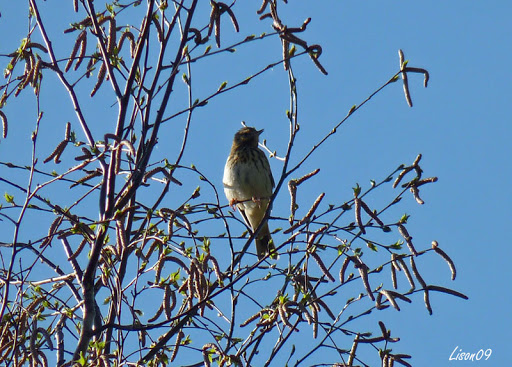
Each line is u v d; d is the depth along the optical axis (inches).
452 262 430.3
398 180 440.8
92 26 512.7
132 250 463.2
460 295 426.6
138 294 433.4
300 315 432.5
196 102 477.7
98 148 468.1
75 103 484.1
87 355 421.7
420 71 445.1
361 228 432.5
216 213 457.7
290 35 455.5
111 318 463.5
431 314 422.6
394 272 432.8
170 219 434.6
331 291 434.6
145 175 451.8
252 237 460.1
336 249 442.9
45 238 446.0
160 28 506.3
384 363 425.1
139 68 510.3
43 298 445.1
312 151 451.2
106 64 490.9
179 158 486.9
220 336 441.7
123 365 429.7
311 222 441.7
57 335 427.2
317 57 458.3
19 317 434.3
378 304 430.3
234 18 490.9
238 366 417.7
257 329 438.9
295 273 457.4
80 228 451.2
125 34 518.6
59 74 487.2
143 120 476.7
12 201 450.0
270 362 425.1
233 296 442.3
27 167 461.4
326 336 432.1
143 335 442.9
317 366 431.8
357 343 429.1
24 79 485.1
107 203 455.5
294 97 451.8
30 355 413.4
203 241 447.2
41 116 426.3
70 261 461.4
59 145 462.6
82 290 450.6
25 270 451.2
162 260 428.5
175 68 474.3
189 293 428.1
